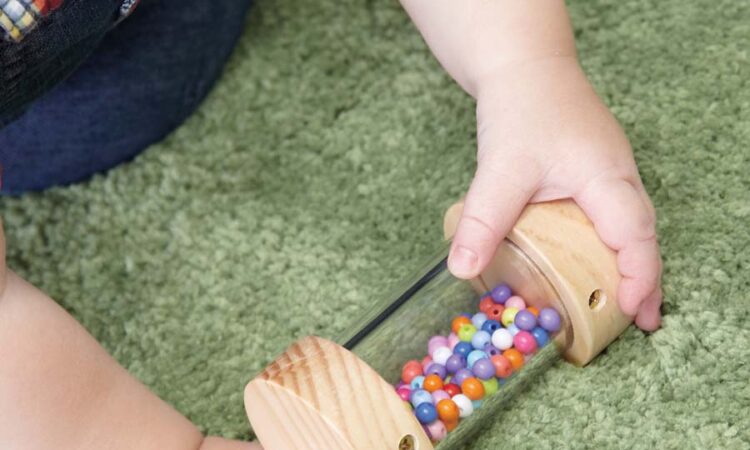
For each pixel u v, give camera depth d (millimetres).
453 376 946
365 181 1218
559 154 986
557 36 1065
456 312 1009
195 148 1268
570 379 1011
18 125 1150
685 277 1053
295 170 1239
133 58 1171
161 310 1146
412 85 1285
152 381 1092
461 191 1192
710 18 1268
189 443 942
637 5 1296
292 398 847
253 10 1373
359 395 842
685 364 1001
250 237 1186
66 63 1051
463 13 1073
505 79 1045
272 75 1315
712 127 1170
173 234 1205
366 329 991
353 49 1328
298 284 1141
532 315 957
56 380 901
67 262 1194
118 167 1264
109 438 913
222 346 1109
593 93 1043
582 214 968
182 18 1192
